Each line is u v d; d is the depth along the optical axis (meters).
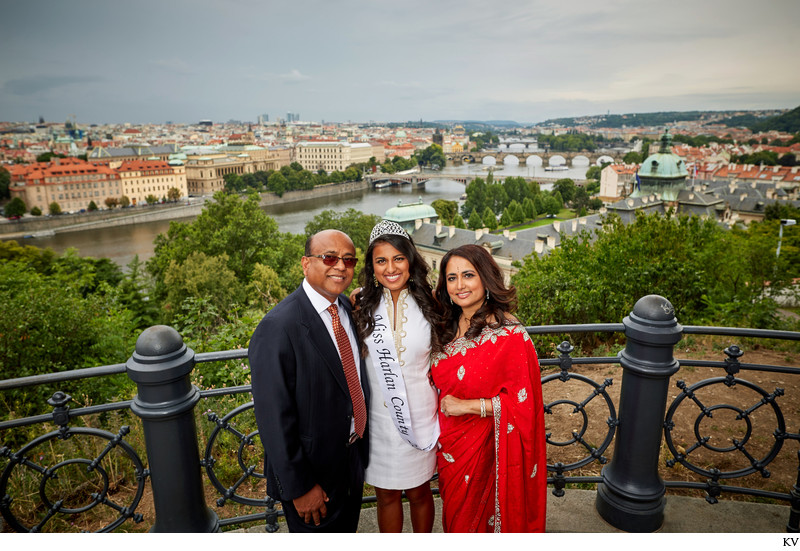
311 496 2.67
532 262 15.03
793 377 6.68
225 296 35.41
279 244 48.59
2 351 8.81
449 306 2.89
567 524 3.53
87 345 10.19
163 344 2.83
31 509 4.27
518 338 2.66
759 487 4.27
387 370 2.74
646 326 3.16
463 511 2.82
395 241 2.66
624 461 3.43
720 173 144.00
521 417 2.63
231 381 7.29
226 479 4.75
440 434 2.83
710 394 6.14
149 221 132.75
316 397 2.67
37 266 44.31
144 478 3.19
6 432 6.68
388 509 3.03
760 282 15.52
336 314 2.78
